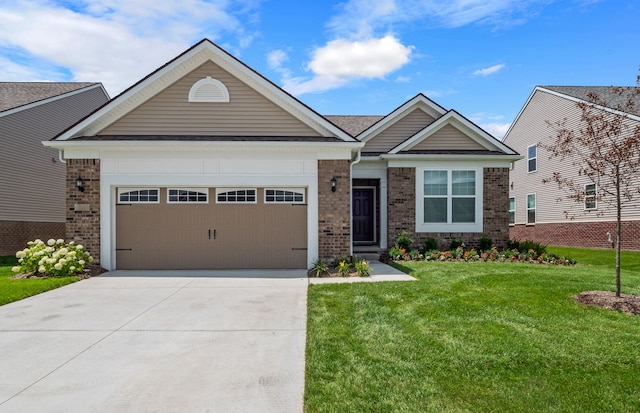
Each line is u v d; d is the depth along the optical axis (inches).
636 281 337.4
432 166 546.3
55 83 833.5
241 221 431.8
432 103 588.1
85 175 419.2
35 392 150.3
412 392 147.8
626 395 145.6
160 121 439.8
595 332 210.7
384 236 563.5
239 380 159.8
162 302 286.5
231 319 243.8
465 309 254.7
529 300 272.1
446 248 542.9
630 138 265.0
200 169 424.5
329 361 176.4
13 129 650.8
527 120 897.5
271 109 446.3
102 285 347.6
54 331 222.1
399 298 286.5
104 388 153.4
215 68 443.5
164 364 175.9
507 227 547.2
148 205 427.8
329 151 431.2
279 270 424.5
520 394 146.1
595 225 693.9
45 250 391.2
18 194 661.3
